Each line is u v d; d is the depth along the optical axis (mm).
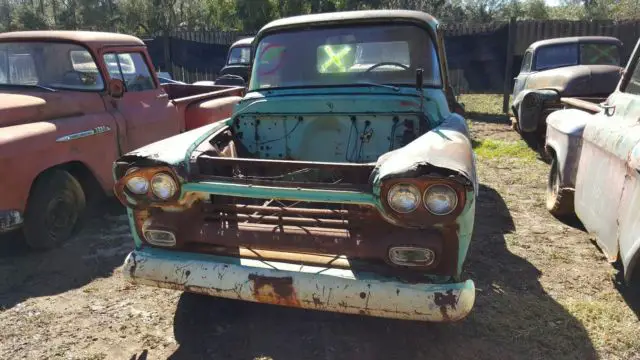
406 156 2361
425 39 3588
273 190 2459
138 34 29250
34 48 4797
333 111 3350
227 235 2625
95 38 4859
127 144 4906
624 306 3172
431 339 2842
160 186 2594
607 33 13945
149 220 2723
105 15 30078
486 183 6137
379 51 3617
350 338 2879
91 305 3322
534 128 7520
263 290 2463
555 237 4359
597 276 3598
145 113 5164
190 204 2656
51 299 3400
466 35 13031
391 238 2363
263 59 3854
